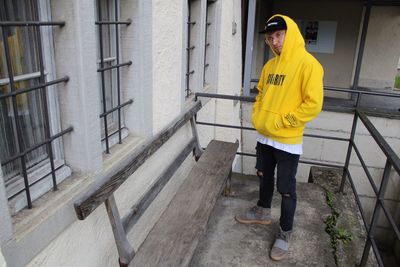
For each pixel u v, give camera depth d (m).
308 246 2.88
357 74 7.75
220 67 4.97
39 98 1.74
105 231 2.14
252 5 6.12
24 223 1.46
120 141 2.36
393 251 7.31
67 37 1.67
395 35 8.17
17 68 1.61
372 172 6.39
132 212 2.12
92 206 1.70
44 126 1.76
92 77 1.79
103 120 2.28
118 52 2.28
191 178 2.88
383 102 7.93
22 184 1.63
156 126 2.72
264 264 2.67
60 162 1.86
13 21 1.47
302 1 8.09
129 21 2.24
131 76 2.37
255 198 3.58
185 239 2.11
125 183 2.31
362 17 7.91
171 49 2.85
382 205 2.27
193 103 3.63
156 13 2.50
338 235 3.00
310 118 2.24
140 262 1.91
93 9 1.73
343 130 6.30
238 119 6.84
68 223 1.70
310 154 6.60
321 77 2.20
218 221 3.16
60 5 1.63
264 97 2.43
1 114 1.56
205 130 4.54
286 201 2.58
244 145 7.19
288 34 2.22
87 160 1.86
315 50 8.38
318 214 3.31
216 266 2.63
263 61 8.56
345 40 8.15
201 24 3.72
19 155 1.46
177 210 2.42
